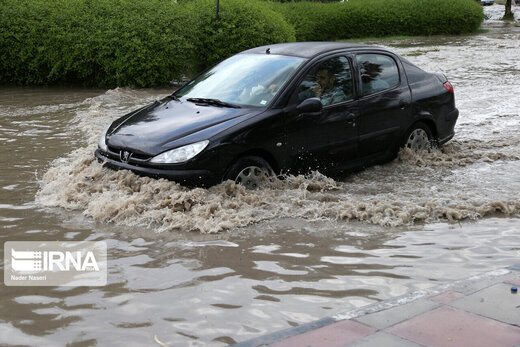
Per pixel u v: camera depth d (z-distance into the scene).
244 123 6.16
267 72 6.91
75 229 5.40
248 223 5.54
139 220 5.54
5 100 13.29
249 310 3.87
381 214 5.75
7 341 3.49
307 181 6.55
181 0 18.66
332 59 7.07
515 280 4.02
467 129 9.83
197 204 5.76
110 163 6.36
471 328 3.35
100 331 3.61
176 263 4.66
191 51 16.25
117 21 15.31
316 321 3.48
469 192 6.48
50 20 15.38
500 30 35.38
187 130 6.15
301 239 5.20
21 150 8.43
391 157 7.60
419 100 7.79
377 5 33.88
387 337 3.26
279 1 34.16
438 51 23.42
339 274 4.46
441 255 4.84
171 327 3.65
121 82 15.38
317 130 6.68
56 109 12.01
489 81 15.02
